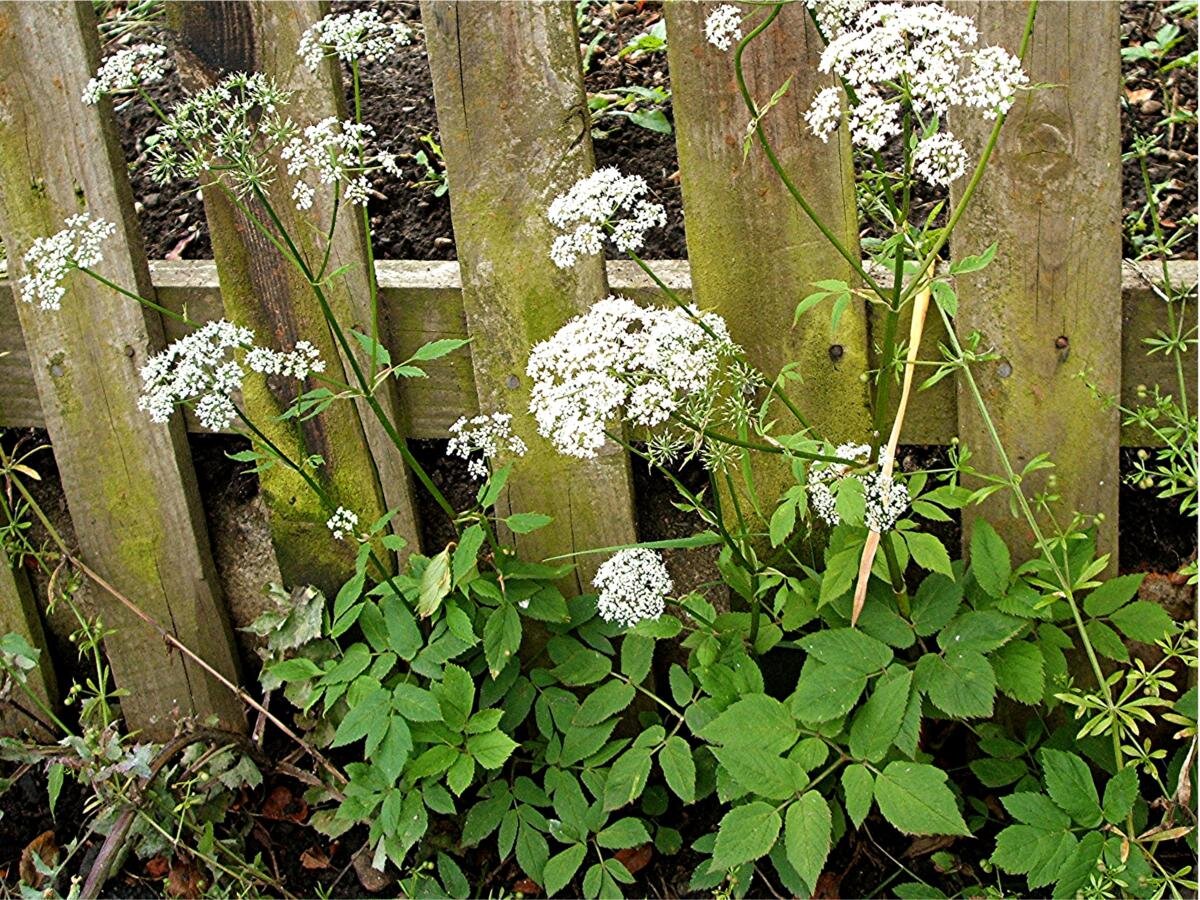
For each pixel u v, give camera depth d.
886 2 0.70
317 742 0.81
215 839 0.80
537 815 0.74
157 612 0.86
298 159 0.64
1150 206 0.72
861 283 0.72
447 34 0.72
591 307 0.68
